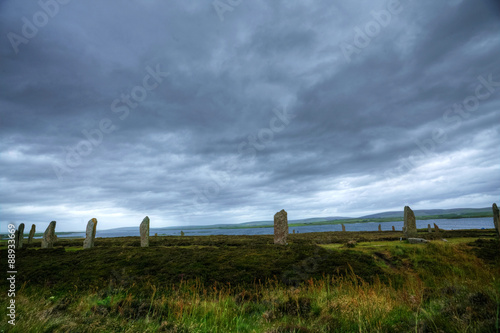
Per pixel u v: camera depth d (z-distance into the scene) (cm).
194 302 952
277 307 880
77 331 630
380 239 2747
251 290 1310
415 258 1662
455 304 666
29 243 3750
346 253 1842
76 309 838
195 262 1783
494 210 2961
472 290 748
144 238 2708
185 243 3089
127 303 877
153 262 1806
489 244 1902
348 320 723
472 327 537
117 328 666
